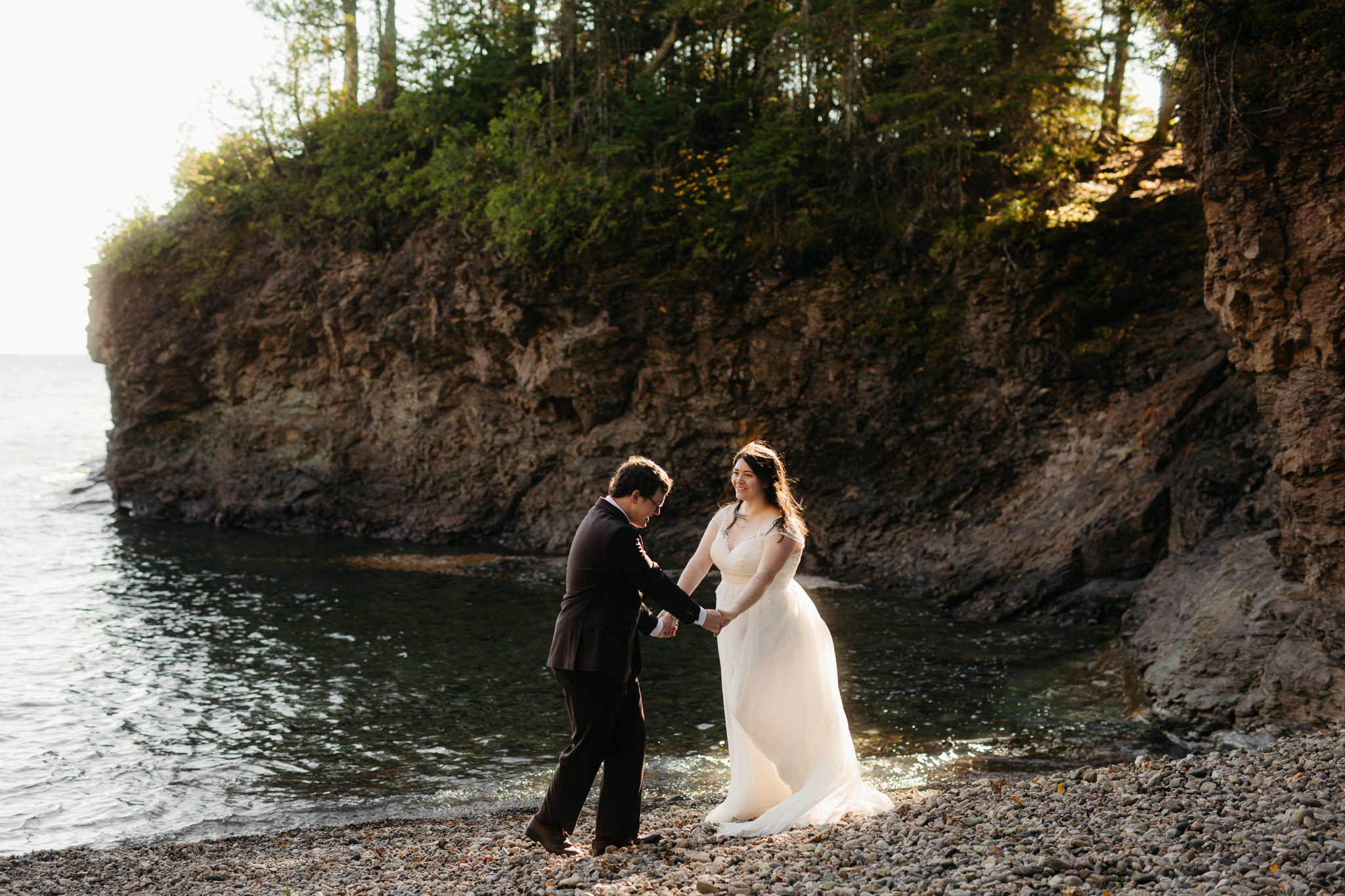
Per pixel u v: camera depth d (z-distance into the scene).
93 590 16.12
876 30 17.33
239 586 16.44
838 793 5.10
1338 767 4.68
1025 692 9.90
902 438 17.44
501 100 21.94
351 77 24.48
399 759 8.35
